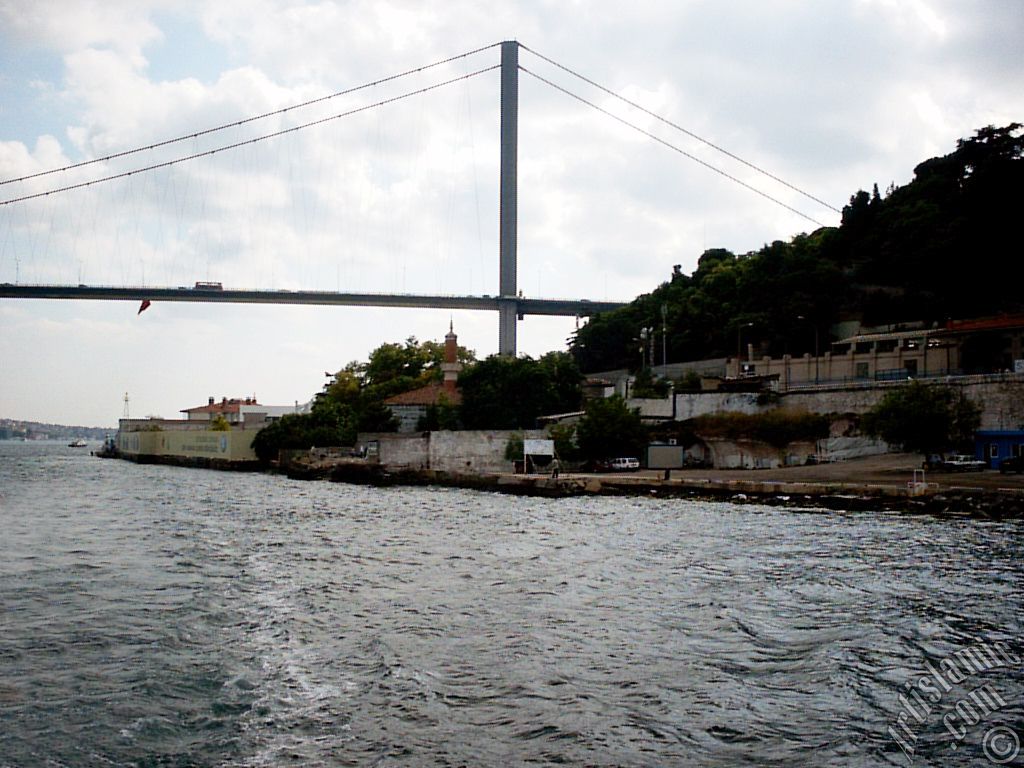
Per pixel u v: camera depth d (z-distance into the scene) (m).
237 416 199.25
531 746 15.01
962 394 69.31
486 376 106.56
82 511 58.12
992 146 130.00
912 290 115.00
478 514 52.72
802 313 114.06
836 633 21.89
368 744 15.07
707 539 38.94
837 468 68.19
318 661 19.69
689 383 96.62
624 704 16.97
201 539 41.28
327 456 110.31
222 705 16.95
